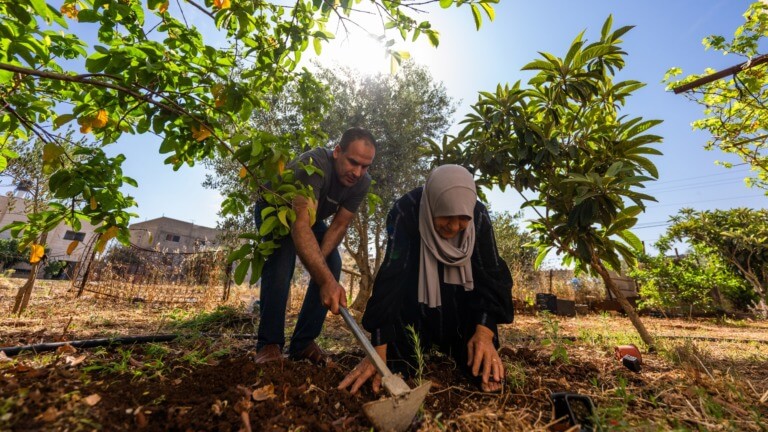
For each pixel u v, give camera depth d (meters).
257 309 5.06
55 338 2.49
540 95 3.60
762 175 7.40
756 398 1.75
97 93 1.67
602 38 3.31
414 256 2.03
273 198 1.59
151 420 1.08
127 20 1.62
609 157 3.38
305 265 1.73
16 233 1.81
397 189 8.20
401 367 1.85
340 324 4.71
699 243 11.54
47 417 0.99
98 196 1.75
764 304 10.02
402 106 8.32
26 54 1.50
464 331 1.94
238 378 1.42
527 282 10.58
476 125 3.84
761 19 5.19
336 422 1.20
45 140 1.69
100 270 7.14
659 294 9.98
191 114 1.59
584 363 2.28
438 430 1.20
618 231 3.28
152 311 5.48
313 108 2.45
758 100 5.59
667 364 2.44
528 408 1.47
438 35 1.95
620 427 1.18
